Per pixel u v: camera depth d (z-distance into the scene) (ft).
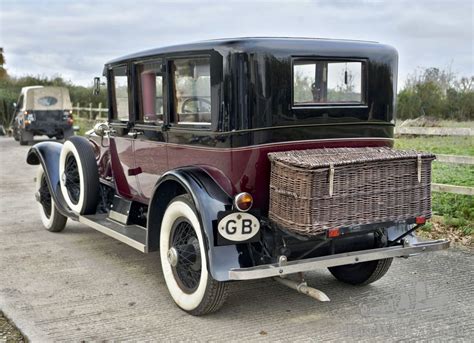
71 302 14.51
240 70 12.46
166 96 14.64
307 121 13.20
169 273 14.17
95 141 19.85
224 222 12.36
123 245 19.99
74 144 18.76
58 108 61.87
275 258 12.76
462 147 37.04
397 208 12.38
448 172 29.89
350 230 11.80
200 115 13.60
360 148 13.62
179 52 13.88
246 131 12.55
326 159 11.82
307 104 13.24
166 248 14.19
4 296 14.93
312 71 13.37
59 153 20.93
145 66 15.70
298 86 13.16
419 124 47.67
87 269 17.28
